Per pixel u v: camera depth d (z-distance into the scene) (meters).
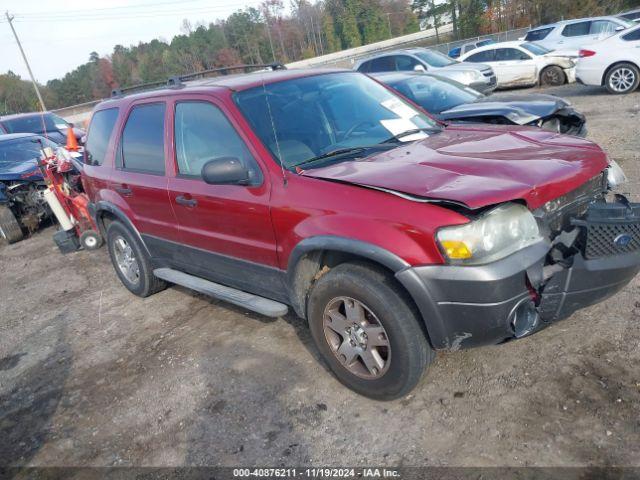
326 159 3.31
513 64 15.55
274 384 3.45
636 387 2.82
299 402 3.23
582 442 2.55
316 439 2.91
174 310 4.84
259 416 3.17
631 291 3.69
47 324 5.12
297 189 3.06
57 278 6.45
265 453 2.88
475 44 23.53
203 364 3.83
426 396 3.06
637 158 6.74
